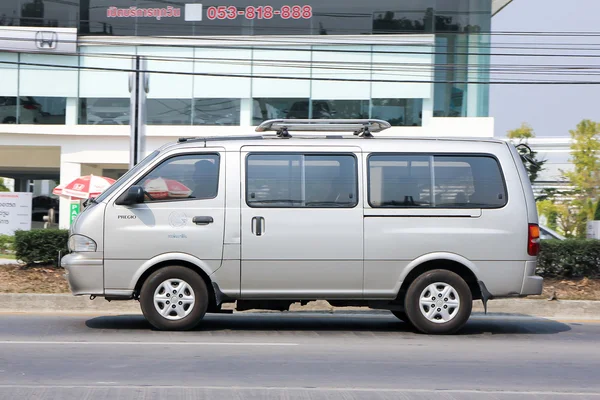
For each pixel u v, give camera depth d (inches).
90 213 690.8
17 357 561.6
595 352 634.2
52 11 1910.7
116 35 1908.2
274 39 1884.8
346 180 701.3
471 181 709.9
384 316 866.8
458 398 456.8
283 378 501.7
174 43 1899.6
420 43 1861.5
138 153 1202.0
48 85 1923.0
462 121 1851.6
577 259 994.1
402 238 697.6
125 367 528.4
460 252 700.7
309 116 1884.8
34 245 1006.4
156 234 686.5
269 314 870.4
